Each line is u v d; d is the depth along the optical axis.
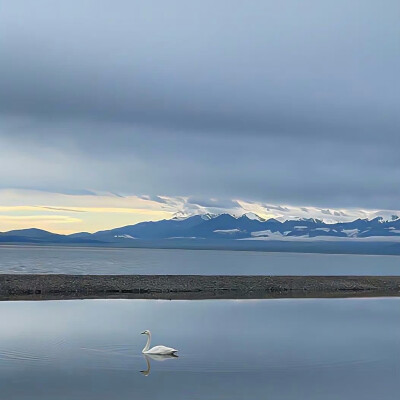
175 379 27.08
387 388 26.33
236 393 25.25
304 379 27.53
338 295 64.12
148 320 42.62
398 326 41.94
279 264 167.88
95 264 125.25
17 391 24.91
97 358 30.67
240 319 44.00
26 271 93.50
